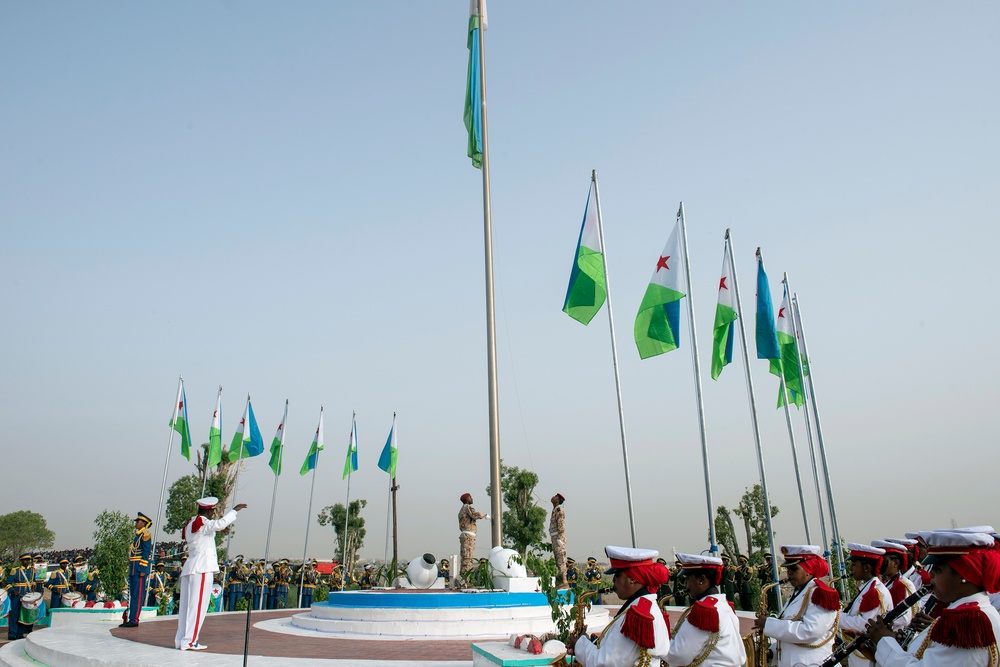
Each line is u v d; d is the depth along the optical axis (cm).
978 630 481
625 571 640
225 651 1305
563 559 1936
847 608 829
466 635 1546
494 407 1983
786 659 780
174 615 2228
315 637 1536
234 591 3022
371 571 3303
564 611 1010
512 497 4206
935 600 610
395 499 3356
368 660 1164
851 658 779
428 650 1320
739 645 656
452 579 1952
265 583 3075
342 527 4841
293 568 3447
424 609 1603
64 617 2036
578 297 1781
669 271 1684
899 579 872
